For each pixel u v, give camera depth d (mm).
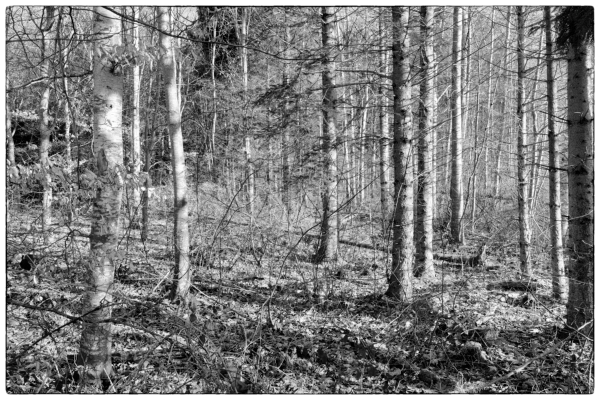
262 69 17672
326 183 11117
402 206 8875
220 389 4316
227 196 12117
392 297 8578
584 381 5191
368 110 18328
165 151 17500
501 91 20219
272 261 10305
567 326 6738
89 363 4867
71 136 9133
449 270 11797
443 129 20859
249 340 5441
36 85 7293
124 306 6645
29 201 7500
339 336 6598
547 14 9289
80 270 6473
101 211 4996
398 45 9094
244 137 14031
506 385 5238
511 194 18078
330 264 10609
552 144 9711
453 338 6188
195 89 17688
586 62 6773
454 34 14812
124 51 4766
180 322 4809
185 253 7930
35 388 4449
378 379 5289
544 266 12547
